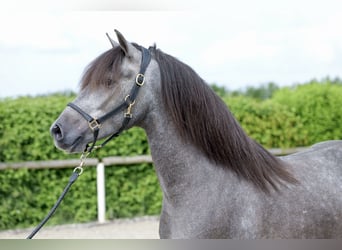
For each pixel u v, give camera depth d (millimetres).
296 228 2258
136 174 6367
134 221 6199
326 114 7129
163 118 2230
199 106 2227
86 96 2188
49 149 5898
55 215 5992
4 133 5699
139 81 2168
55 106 5922
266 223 2215
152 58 2248
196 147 2234
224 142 2248
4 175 5680
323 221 2332
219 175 2240
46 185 5918
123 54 2215
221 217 2168
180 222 2205
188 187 2215
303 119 7043
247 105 6734
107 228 5766
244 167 2264
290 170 2426
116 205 6309
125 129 2225
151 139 2260
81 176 6062
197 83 2254
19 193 5773
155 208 6484
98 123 2162
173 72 2229
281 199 2277
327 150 2707
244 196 2221
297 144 6973
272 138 6816
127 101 2168
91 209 6160
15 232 5652
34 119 5816
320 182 2436
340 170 2557
